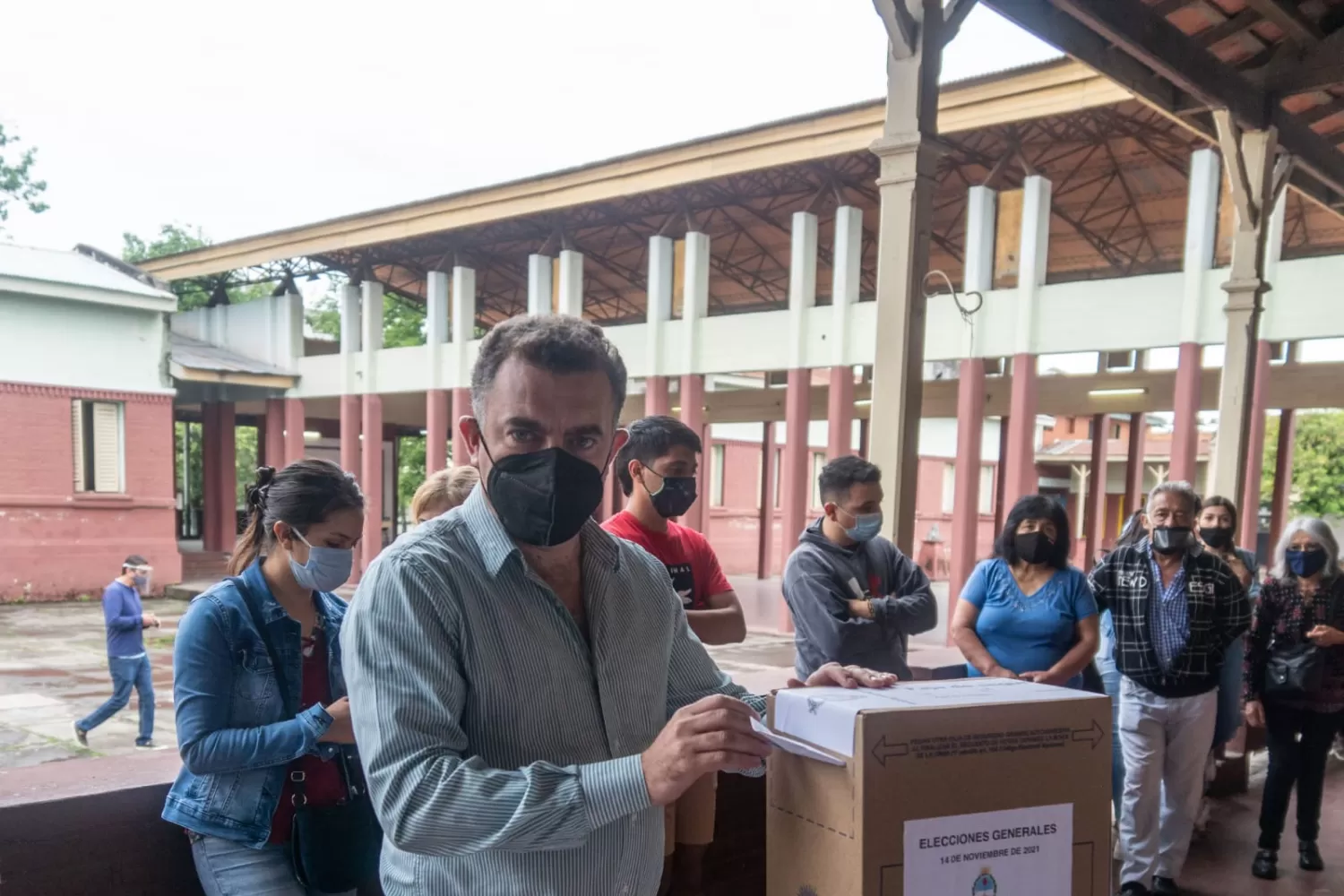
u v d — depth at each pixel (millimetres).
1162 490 3172
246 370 18047
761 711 1500
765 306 20609
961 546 10289
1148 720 3201
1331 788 4656
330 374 18297
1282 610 3502
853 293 11570
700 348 13086
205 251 19172
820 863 1272
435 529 1232
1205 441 19312
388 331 29422
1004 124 9789
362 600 1158
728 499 20375
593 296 21578
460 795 1043
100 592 14859
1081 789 1321
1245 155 5305
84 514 14773
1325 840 3863
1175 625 3131
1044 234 9938
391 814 1056
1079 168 12422
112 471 15188
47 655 10461
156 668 9859
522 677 1188
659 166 12711
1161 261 15227
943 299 10562
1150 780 3203
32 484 14281
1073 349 9680
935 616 2715
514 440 1190
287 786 1717
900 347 3389
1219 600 3129
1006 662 3066
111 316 15094
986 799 1256
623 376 1282
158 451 15609
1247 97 5070
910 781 1212
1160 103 5059
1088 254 15930
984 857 1253
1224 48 5105
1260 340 8766
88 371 14844
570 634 1245
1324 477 20141
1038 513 3035
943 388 14117
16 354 14117
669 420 2477
